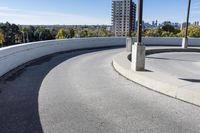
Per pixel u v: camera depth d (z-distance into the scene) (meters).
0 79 10.09
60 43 21.27
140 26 10.23
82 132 5.30
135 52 10.33
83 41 24.94
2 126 5.56
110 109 6.69
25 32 135.38
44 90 8.54
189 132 5.34
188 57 19.70
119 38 29.70
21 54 13.79
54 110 6.59
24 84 9.34
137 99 7.55
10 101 7.29
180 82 8.18
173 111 6.55
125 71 10.72
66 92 8.31
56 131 5.34
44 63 14.60
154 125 5.66
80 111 6.53
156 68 13.90
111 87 8.98
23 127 5.52
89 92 8.32
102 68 13.10
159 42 32.59
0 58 10.38
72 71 12.16
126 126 5.61
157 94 8.07
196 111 6.55
